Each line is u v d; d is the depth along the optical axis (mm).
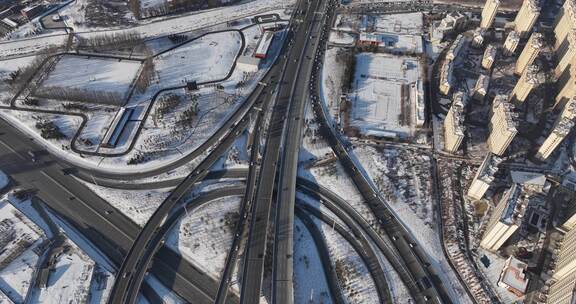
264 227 149750
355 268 142750
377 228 152750
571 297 117938
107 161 176250
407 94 199250
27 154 180750
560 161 172375
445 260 145750
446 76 198625
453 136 170750
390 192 163375
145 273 142750
